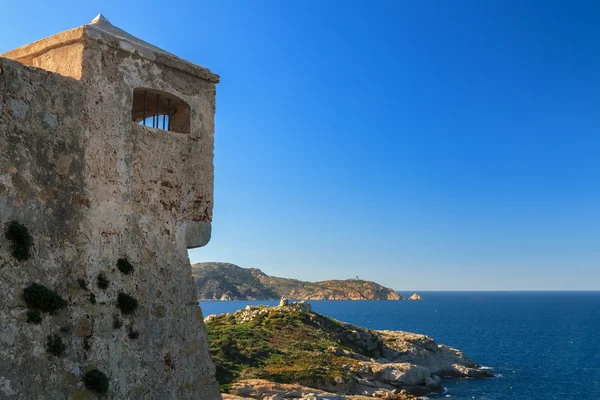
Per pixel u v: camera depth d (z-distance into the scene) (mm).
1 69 7094
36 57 8797
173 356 8898
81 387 7445
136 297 8477
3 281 6836
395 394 47906
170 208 9281
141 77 8953
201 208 9844
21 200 7172
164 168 9227
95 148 8148
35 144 7398
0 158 6980
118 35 9062
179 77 9633
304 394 41812
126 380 8086
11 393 6711
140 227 8727
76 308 7605
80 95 8023
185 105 9820
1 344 6707
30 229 7227
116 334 8078
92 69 8219
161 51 9641
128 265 8414
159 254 8984
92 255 7945
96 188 8109
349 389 48562
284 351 58062
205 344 9508
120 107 8570
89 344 7684
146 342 8492
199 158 9875
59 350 7289
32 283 7137
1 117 7039
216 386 9508
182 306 9234
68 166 7773
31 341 7012
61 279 7504
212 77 10172
